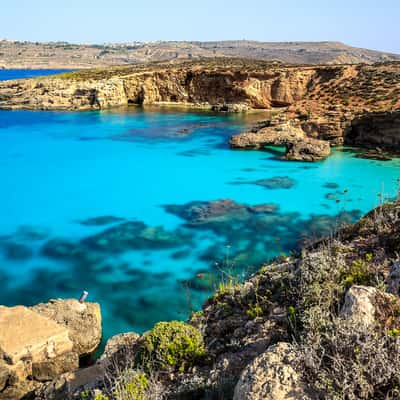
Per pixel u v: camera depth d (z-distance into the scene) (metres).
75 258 20.69
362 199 28.20
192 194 29.94
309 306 7.05
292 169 35.44
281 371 5.05
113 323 15.38
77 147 44.03
